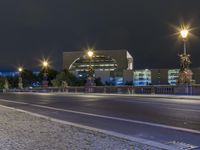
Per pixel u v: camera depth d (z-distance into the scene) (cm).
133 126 1372
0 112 2053
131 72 17562
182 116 1625
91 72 5638
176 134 1152
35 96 4544
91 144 973
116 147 922
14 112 2045
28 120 1602
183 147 933
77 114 1917
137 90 4525
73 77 11488
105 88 5097
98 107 2330
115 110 2073
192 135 1127
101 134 1157
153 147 916
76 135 1139
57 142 1012
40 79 15212
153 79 17762
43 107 2486
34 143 998
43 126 1379
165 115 1695
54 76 12519
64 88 6506
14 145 969
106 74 17488
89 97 3784
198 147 931
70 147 934
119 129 1304
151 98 3262
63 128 1313
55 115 1898
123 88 4784
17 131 1245
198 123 1383
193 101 2684
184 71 3841
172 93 3978
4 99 3869
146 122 1473
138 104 2466
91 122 1545
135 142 995
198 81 14025
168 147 914
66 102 2961
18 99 3775
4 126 1390
